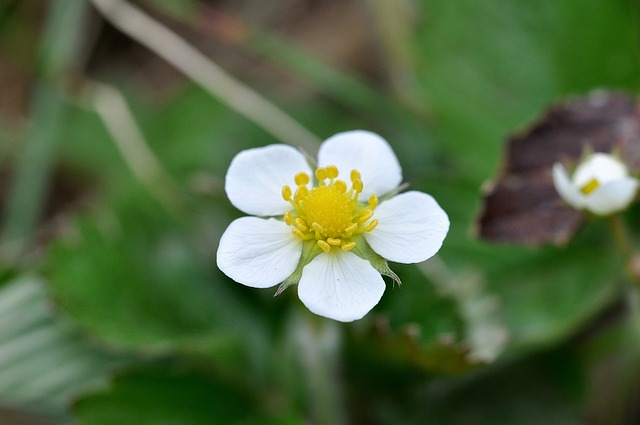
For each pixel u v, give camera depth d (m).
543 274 0.17
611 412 0.17
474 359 0.16
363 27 0.21
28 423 0.18
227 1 0.21
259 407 0.17
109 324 0.17
